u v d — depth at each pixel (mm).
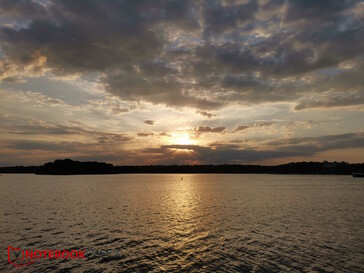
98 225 40469
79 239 32656
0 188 122000
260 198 80375
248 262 24953
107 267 23938
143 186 145000
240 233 35625
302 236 33906
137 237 33656
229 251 28141
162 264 24625
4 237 33469
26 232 36031
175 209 57062
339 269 23141
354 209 56781
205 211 54219
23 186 137875
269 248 29062
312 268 23406
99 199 76375
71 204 64750
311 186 144500
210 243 31062
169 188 129250
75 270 23312
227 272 22719
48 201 70812
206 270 23203
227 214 50500
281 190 113875
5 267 23844
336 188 126688
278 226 39781
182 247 29578
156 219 45438
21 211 53438
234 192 103688
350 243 30688
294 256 26453
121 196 85812
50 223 41719
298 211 53969
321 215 49125
